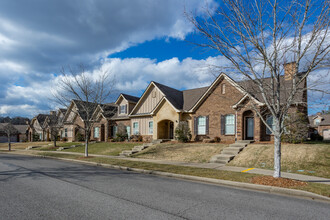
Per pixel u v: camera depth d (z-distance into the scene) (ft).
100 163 45.96
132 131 88.28
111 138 95.96
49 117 97.60
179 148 57.00
